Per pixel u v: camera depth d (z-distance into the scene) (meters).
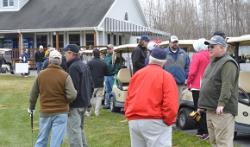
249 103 9.53
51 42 38.56
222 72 6.81
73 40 38.16
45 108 7.82
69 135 8.40
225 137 6.89
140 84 6.13
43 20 38.16
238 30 46.97
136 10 45.00
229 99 6.82
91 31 37.56
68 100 7.84
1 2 41.03
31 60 37.59
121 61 15.11
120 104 14.20
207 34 55.38
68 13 38.25
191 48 11.71
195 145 9.43
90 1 39.25
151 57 6.19
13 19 39.34
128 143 9.96
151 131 6.06
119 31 37.41
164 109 6.02
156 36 38.72
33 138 10.66
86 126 12.05
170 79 6.10
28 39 39.28
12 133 11.37
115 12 39.56
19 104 16.83
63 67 9.09
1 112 14.84
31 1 41.44
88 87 8.48
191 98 10.84
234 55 10.48
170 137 6.16
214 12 54.00
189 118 10.92
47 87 7.79
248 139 10.36
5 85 24.38
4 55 35.03
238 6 47.56
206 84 7.00
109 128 11.72
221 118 6.87
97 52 13.50
